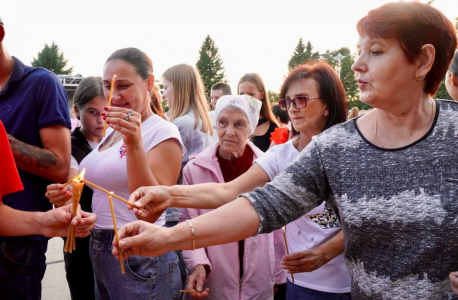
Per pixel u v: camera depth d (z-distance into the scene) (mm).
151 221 1814
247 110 2461
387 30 1227
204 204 1823
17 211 1791
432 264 1246
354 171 1341
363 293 1392
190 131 3723
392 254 1295
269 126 4820
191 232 1345
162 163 2027
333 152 1399
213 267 2395
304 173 1458
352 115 9414
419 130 1294
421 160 1252
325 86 2066
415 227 1241
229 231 1387
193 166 2527
